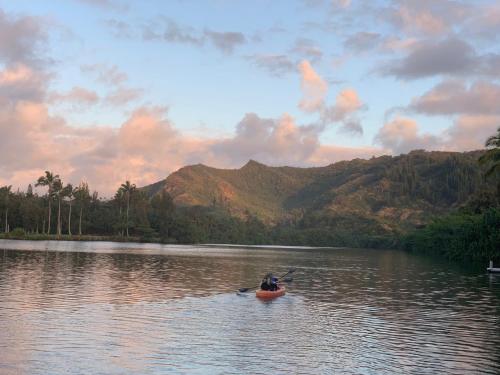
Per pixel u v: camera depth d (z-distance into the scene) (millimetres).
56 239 164000
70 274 47656
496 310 31531
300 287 43750
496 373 18016
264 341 22000
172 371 17484
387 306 32750
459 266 75875
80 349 19922
